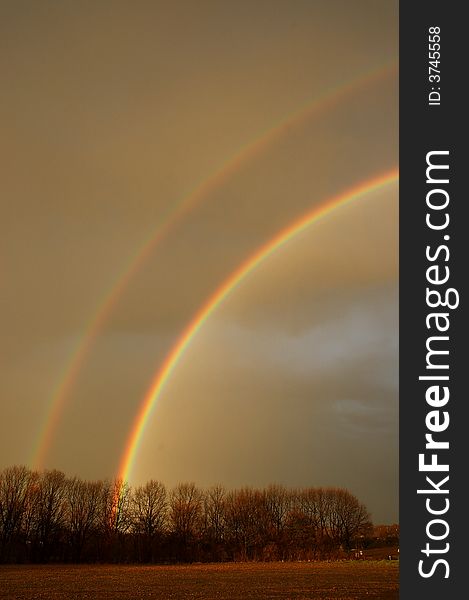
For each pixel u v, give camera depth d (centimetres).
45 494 13312
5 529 12631
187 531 13762
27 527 12800
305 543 14262
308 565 10375
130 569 9975
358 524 15525
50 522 12925
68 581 7350
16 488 13162
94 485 13788
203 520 14538
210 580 7288
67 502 13462
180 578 7700
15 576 8325
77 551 12862
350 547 14950
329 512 15550
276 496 15512
